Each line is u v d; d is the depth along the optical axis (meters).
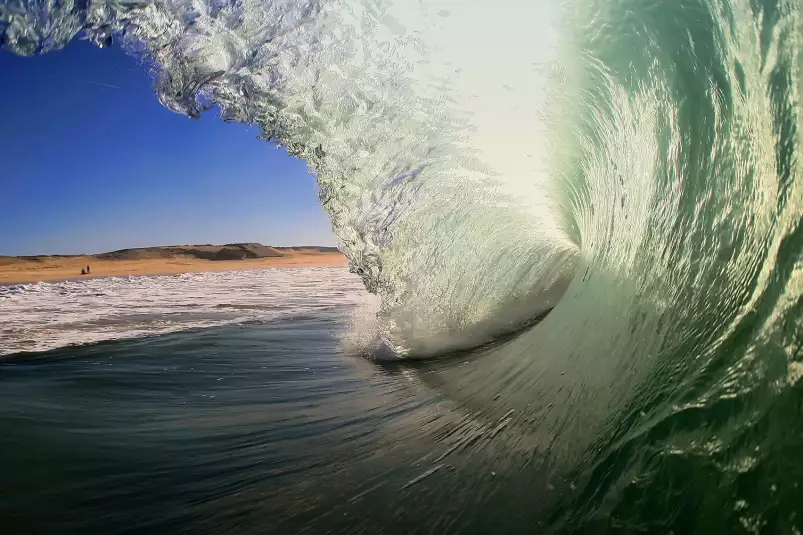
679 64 2.75
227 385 4.87
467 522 2.00
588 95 3.78
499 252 5.91
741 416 1.55
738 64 2.23
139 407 4.12
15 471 2.81
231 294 16.45
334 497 2.37
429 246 5.49
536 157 4.89
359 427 3.37
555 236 6.58
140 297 15.55
